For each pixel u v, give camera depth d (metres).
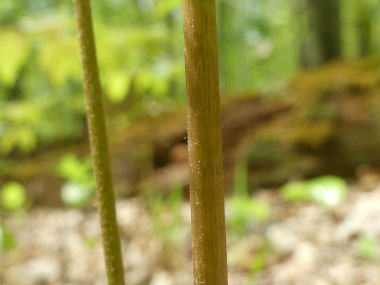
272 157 0.26
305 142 0.26
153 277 0.17
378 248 0.16
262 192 0.25
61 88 0.29
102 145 0.06
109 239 0.06
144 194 0.27
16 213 0.28
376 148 0.25
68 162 0.17
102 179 0.06
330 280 0.14
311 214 0.20
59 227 0.25
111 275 0.06
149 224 0.21
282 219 0.20
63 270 0.19
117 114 0.26
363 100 0.28
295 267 0.16
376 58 0.34
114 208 0.06
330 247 0.17
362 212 0.19
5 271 0.19
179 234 0.19
